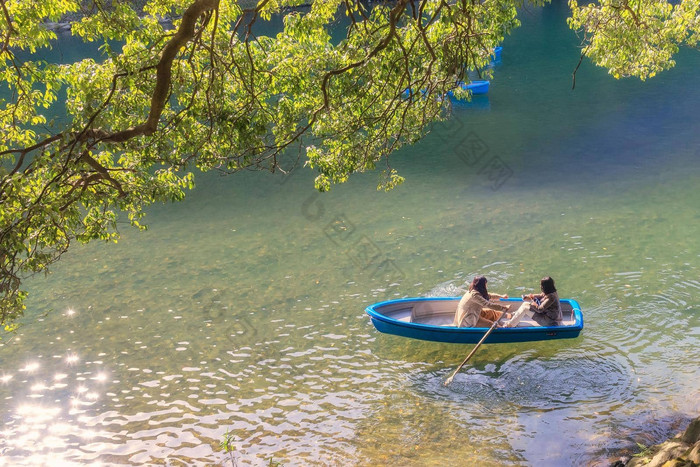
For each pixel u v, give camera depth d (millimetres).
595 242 13414
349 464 7348
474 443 7555
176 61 7148
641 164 19125
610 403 8141
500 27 8070
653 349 9297
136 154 7484
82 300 12320
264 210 17328
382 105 8648
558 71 33719
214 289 12516
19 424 8578
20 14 7055
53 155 5887
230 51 7340
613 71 11602
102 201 7109
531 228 14547
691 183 16969
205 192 19312
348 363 9664
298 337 10523
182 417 8547
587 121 24719
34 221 6176
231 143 7715
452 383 8930
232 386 9234
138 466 7598
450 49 7660
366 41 7727
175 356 10141
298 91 7961
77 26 7246
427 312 10812
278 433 8062
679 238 13258
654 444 7137
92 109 6066
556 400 8320
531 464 7070
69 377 9672
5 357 10336
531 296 10148
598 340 9680
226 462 7547
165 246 15031
